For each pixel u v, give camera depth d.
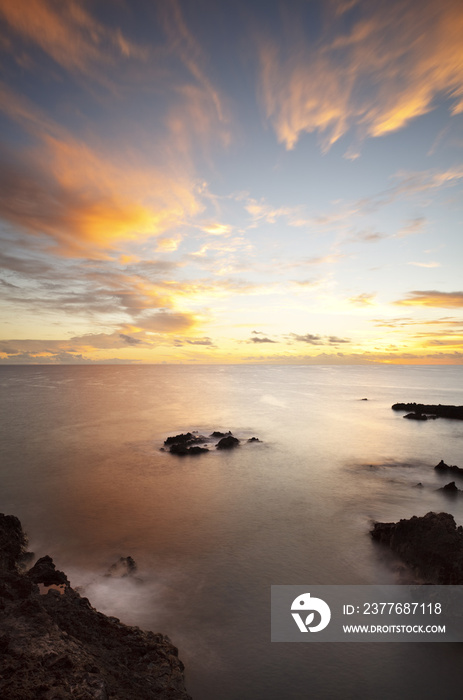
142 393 129.88
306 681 14.59
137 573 21.64
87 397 115.25
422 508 31.00
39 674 10.45
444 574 19.27
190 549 24.47
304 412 85.56
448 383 187.88
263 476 39.72
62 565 22.50
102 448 51.28
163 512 30.50
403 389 150.62
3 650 11.35
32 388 150.50
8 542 22.69
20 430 63.03
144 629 16.95
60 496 33.91
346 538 25.84
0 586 15.55
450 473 40.06
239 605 18.83
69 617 14.74
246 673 14.84
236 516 29.62
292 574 21.62
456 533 21.20
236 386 165.62
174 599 19.27
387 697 13.97
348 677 14.79
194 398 113.88
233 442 52.69
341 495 34.06
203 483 37.53
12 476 39.44
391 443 55.12
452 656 15.87
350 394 129.62
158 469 42.06
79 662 11.48
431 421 74.19
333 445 53.69
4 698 9.16
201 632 16.94
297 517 29.41
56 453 48.59
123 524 28.25
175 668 13.79
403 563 21.92
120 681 11.66
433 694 14.14
